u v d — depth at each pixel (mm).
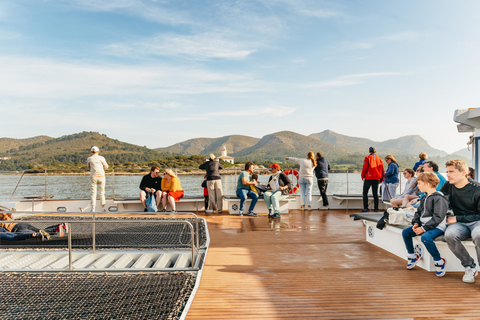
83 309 3014
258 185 9273
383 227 5027
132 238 5965
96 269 4094
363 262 4539
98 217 8250
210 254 4996
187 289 3453
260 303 3111
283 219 8367
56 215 8750
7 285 3615
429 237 3812
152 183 8875
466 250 3713
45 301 3189
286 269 4223
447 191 3947
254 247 5453
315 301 3158
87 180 11422
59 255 4996
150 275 3928
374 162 8820
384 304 3080
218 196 9375
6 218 6121
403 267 4297
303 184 10047
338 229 7062
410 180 6344
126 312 2928
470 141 7980
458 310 2938
